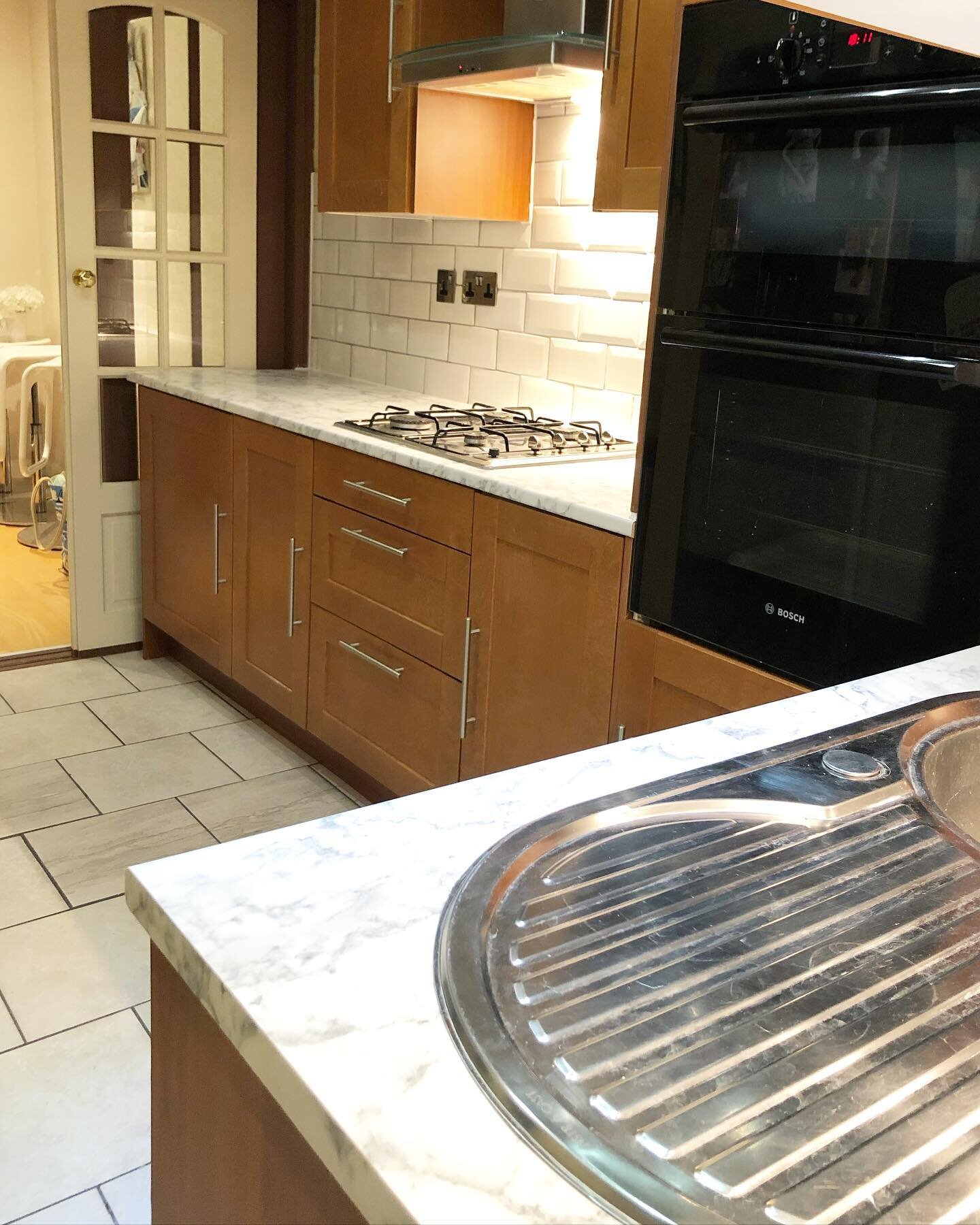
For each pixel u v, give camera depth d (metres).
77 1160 1.68
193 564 3.44
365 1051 0.54
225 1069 0.67
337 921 0.65
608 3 2.21
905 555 1.57
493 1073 0.53
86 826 2.66
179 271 3.72
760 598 1.79
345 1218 0.57
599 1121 0.51
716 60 1.74
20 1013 1.99
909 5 0.90
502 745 2.34
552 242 2.91
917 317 1.51
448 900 0.68
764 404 1.73
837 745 0.93
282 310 3.98
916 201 1.48
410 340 3.48
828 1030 0.58
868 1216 0.47
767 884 0.72
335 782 2.97
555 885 0.71
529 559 2.20
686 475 1.87
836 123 1.56
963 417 1.46
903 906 0.71
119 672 3.69
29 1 6.27
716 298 1.79
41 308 6.63
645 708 2.03
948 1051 0.57
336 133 3.08
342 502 2.71
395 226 3.48
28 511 5.70
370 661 2.68
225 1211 0.70
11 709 3.34
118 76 3.43
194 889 0.68
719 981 0.62
